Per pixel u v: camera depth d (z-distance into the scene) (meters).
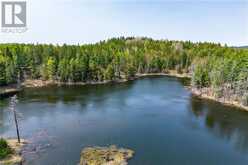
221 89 116.75
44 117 87.31
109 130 76.31
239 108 101.75
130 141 68.25
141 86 145.50
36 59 163.88
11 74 133.62
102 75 156.38
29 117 87.00
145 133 74.56
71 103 106.06
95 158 56.12
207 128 79.94
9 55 163.50
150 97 118.81
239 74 111.00
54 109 97.00
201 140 70.50
